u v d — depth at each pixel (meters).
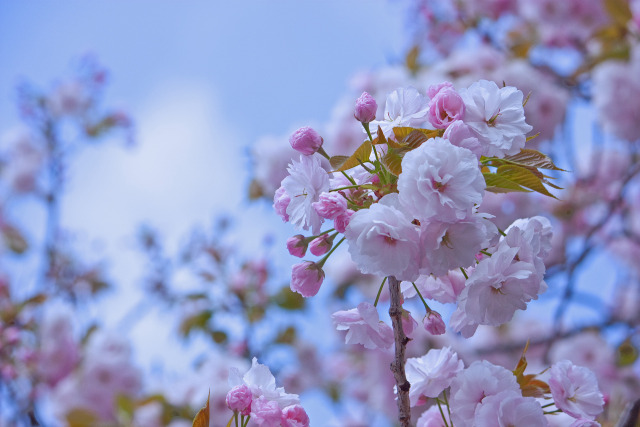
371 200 1.62
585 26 6.16
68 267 6.93
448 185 1.46
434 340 4.97
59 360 5.97
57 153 7.93
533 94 5.32
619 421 2.26
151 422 5.12
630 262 6.75
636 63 5.57
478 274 1.52
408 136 1.61
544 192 1.64
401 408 1.57
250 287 5.98
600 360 5.26
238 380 1.65
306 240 1.75
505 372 1.59
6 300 5.88
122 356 6.15
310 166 1.61
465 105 1.62
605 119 5.67
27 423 5.66
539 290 1.59
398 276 1.48
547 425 1.53
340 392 6.55
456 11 6.66
